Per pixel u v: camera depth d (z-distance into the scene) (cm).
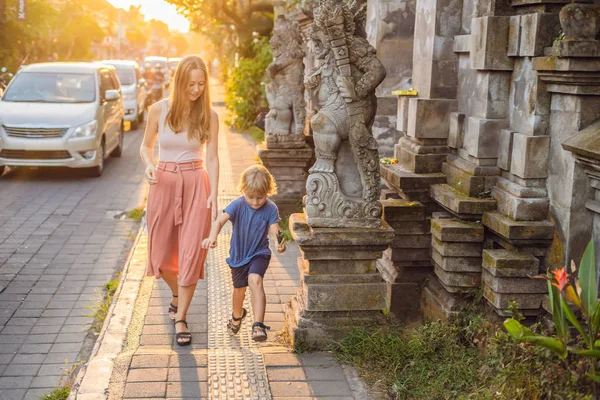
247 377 393
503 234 394
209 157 479
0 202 1002
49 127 1164
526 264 386
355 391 383
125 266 633
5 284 643
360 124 425
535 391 328
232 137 1758
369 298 440
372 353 419
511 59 412
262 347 459
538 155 390
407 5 723
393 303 510
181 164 467
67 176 1230
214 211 480
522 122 404
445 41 483
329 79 429
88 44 4188
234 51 2375
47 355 495
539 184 396
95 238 818
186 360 412
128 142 1767
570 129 367
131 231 855
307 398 373
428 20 494
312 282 437
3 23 2362
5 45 2430
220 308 530
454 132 475
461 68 477
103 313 562
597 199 362
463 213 428
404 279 510
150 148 478
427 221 495
